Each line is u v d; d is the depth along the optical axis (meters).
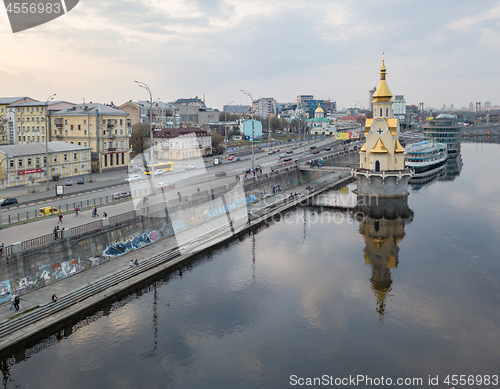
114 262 56.25
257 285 56.09
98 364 38.22
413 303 51.97
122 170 118.38
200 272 59.81
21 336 39.25
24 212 64.94
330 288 55.94
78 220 60.06
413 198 113.81
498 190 124.31
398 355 41.16
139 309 48.66
